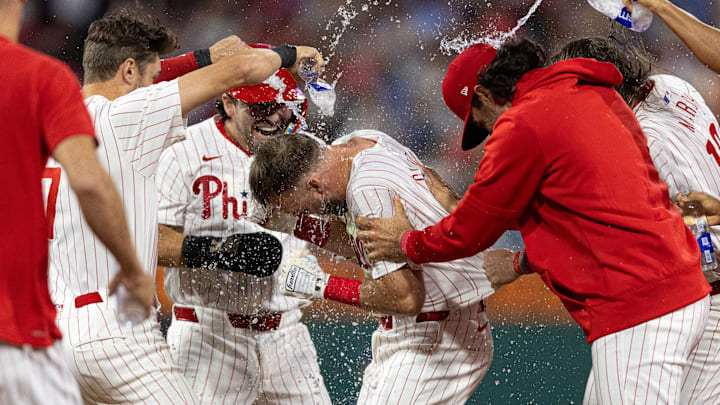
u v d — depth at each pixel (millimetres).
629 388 8680
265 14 32906
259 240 11688
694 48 10812
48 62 6352
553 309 25000
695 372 11172
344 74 32375
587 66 9164
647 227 8578
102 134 9273
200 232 12039
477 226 9016
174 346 12164
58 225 9414
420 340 10633
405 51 32562
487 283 10461
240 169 12094
